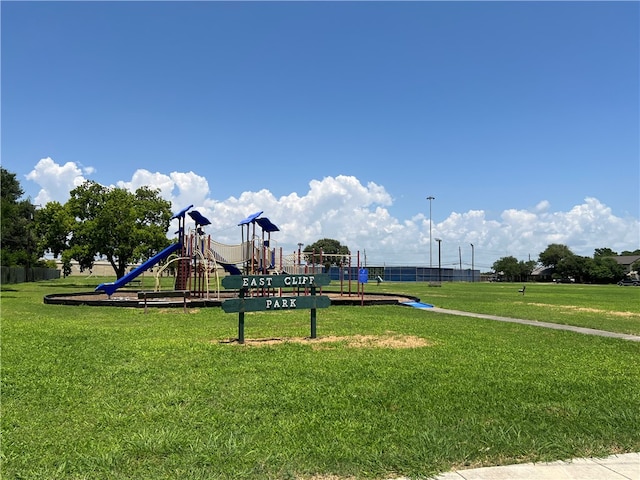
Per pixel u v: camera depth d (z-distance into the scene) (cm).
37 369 779
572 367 867
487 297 3341
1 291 3603
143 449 465
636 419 579
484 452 474
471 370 814
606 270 10006
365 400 630
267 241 2602
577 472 438
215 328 1353
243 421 548
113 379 722
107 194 4562
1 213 4378
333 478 420
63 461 439
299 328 1351
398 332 1284
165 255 2759
